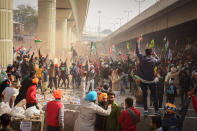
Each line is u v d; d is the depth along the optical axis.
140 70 6.04
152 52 6.31
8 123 4.06
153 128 4.77
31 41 34.25
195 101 4.84
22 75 11.59
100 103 5.72
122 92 13.88
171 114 5.22
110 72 13.02
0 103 6.40
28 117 6.39
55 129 5.39
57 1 33.47
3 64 11.73
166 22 33.78
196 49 27.58
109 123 5.37
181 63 14.20
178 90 12.88
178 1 25.20
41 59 13.96
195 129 5.96
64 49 36.41
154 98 6.09
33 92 6.66
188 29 37.53
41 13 22.98
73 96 12.82
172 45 42.78
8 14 11.84
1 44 11.72
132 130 4.93
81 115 5.23
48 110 5.46
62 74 16.14
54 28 23.48
